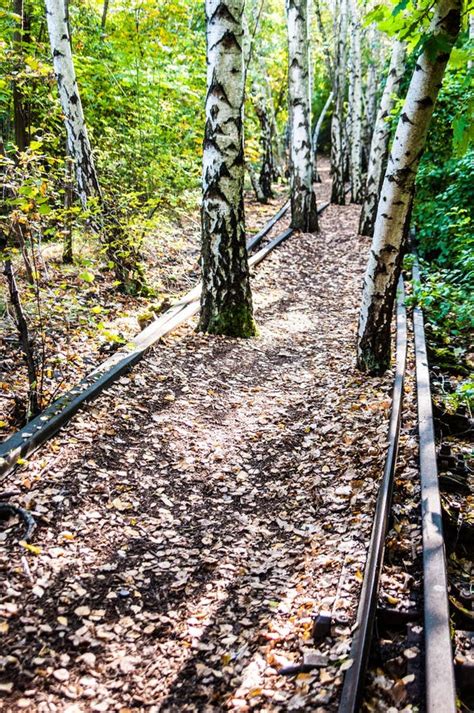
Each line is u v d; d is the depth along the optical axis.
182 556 3.65
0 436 4.45
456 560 3.56
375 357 6.04
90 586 3.28
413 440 4.62
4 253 4.39
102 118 10.17
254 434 5.17
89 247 8.64
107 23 11.93
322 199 21.47
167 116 11.09
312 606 3.16
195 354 6.59
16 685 2.65
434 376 6.22
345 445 4.82
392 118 11.35
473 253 8.17
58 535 3.59
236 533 3.92
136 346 6.18
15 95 7.67
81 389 5.08
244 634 3.07
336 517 3.94
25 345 4.62
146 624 3.11
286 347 7.27
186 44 12.64
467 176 9.58
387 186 5.42
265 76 18.88
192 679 2.80
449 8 4.35
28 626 2.94
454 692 2.34
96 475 4.21
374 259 5.75
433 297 7.80
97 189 7.69
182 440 4.93
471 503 4.11
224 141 6.64
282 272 10.57
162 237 10.27
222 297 7.12
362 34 24.61
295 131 13.57
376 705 2.53
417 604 3.01
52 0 6.98
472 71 5.00
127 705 2.64
